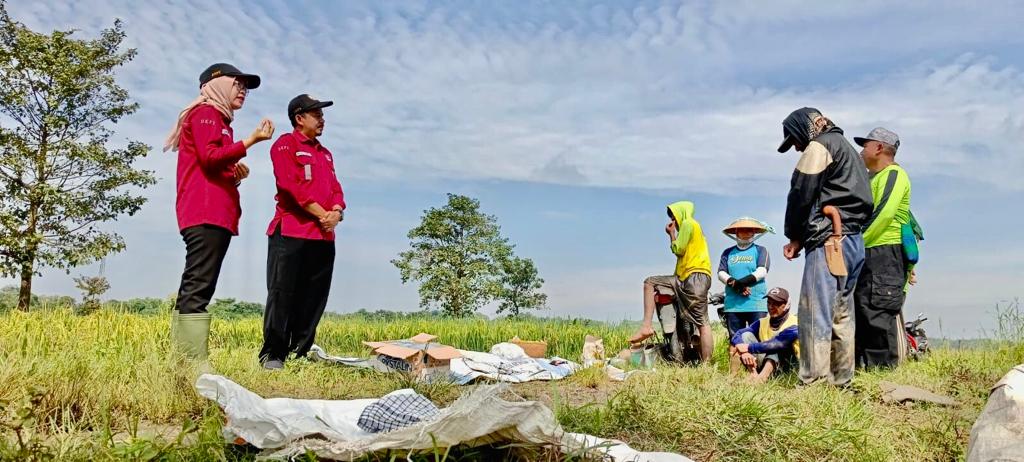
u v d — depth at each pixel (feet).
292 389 19.39
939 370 23.32
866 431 14.67
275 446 10.68
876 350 25.09
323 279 24.26
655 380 20.89
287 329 23.40
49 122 68.85
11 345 18.83
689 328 28.48
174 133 20.74
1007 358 25.04
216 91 20.85
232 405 10.91
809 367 20.65
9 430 11.23
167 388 15.23
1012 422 6.82
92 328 24.82
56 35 71.56
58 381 14.28
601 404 16.30
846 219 20.79
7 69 68.49
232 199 20.81
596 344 26.86
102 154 72.38
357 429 11.69
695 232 28.45
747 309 27.96
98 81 72.64
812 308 20.71
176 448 10.69
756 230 28.68
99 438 11.24
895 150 25.36
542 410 10.36
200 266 20.24
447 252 142.10
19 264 68.54
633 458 11.21
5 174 69.15
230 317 57.21
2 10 69.87
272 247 23.41
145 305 38.11
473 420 10.00
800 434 14.02
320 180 23.66
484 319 48.32
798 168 21.03
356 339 36.65
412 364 22.30
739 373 23.86
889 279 24.68
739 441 13.74
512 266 150.71
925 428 15.46
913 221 27.84
